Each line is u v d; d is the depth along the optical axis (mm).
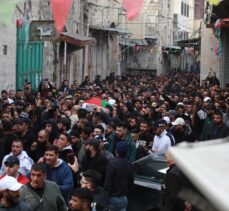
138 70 51875
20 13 20234
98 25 36000
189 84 32188
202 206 1397
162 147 9758
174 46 56312
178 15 64125
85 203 5129
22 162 7242
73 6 28984
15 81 20250
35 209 5652
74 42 23875
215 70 32469
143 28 50000
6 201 5055
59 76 28188
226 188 1355
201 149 1518
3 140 8328
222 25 18906
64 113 12227
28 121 8789
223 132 11711
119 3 39312
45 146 8430
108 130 10109
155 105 14508
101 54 38219
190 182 1435
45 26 17062
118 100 16484
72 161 7715
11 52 19328
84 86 24094
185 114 14023
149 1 51156
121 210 7699
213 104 13906
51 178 6727
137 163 8656
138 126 10820
